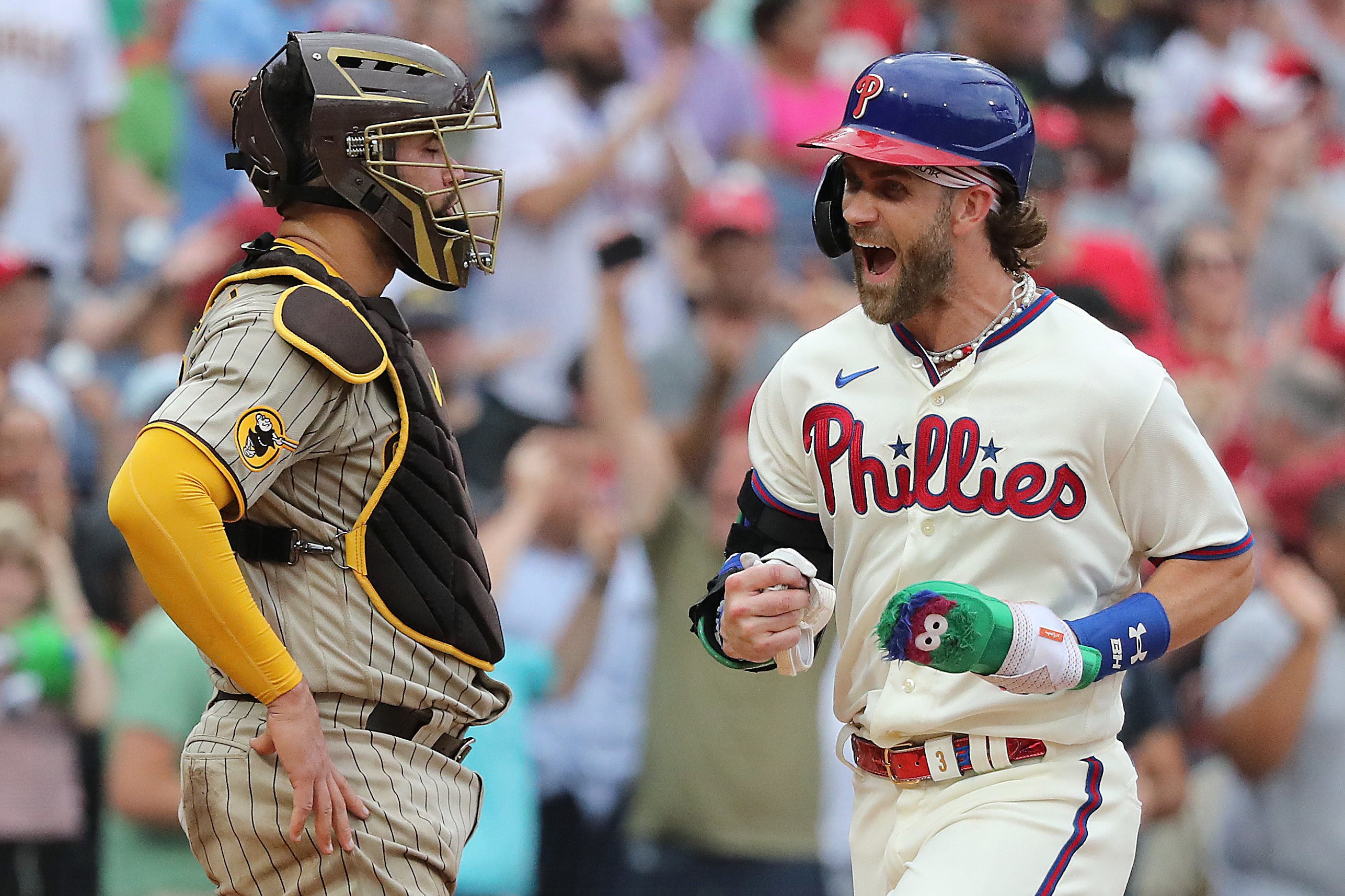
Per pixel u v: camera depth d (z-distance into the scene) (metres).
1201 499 10.65
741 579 10.68
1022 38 30.23
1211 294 27.69
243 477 9.85
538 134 26.56
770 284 24.86
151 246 26.58
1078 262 25.17
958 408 10.80
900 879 11.12
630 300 26.59
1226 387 25.89
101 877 18.59
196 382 9.98
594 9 27.20
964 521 10.75
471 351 24.64
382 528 10.49
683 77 27.55
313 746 10.05
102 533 19.84
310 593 10.35
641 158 27.39
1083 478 10.64
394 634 10.50
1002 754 10.82
